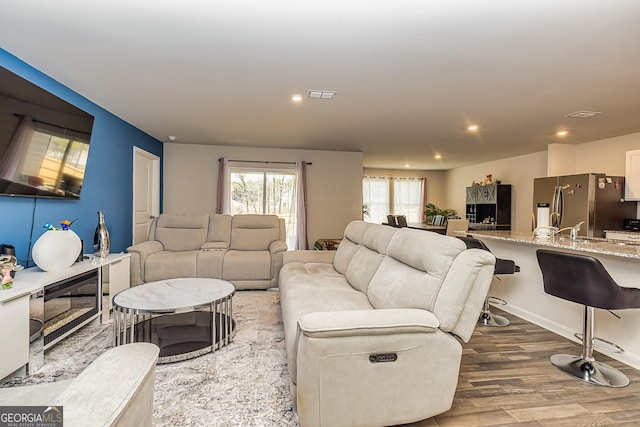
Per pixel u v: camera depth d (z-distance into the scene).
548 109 3.62
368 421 1.49
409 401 1.52
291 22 1.94
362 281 2.54
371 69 2.60
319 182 6.42
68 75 2.76
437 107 3.58
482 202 7.55
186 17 1.89
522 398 1.86
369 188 9.56
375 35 2.08
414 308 1.77
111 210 3.96
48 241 2.41
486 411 1.74
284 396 1.84
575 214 4.65
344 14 1.85
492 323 3.06
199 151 5.98
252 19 1.91
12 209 2.46
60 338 2.37
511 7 1.77
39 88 2.50
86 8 1.80
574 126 4.36
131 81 2.89
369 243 2.82
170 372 2.09
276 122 4.28
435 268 1.76
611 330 2.45
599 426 1.64
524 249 3.24
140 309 2.16
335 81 2.86
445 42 2.16
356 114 3.88
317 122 4.27
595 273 1.94
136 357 1.02
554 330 2.88
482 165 8.20
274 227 4.84
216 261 4.07
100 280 2.86
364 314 1.52
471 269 1.61
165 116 4.04
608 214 4.55
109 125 3.87
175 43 2.20
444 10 1.81
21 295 1.94
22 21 1.93
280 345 2.52
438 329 1.60
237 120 4.21
